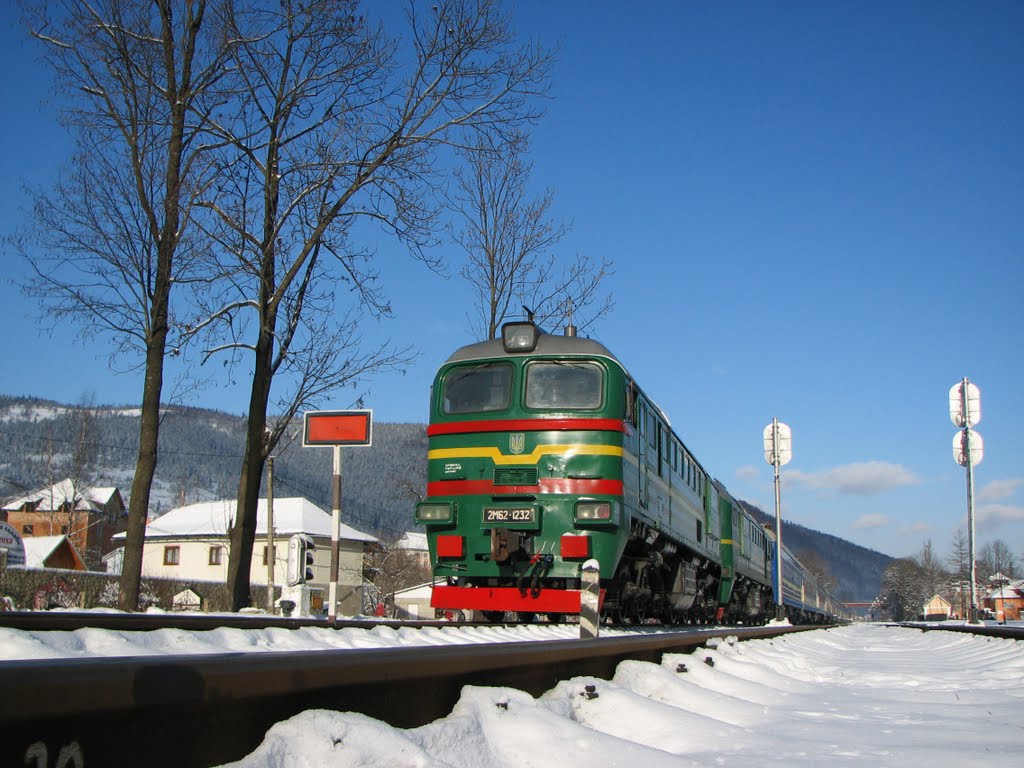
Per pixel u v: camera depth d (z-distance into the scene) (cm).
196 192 1374
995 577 8119
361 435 1038
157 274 1350
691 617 1995
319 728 273
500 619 1428
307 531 5153
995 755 407
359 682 312
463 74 1516
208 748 244
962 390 3141
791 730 485
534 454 1172
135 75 1373
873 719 541
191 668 237
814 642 1712
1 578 1995
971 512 3098
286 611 1145
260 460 1507
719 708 542
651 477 1385
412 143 1513
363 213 1542
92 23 1344
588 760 358
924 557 14025
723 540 2289
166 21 1378
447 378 1245
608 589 1276
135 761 218
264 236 1512
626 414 1205
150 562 5356
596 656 550
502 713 382
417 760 282
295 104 1489
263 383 1507
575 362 1203
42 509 6512
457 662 381
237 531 1474
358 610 5247
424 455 2528
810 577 5009
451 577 1205
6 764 181
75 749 199
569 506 1148
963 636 1861
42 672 192
